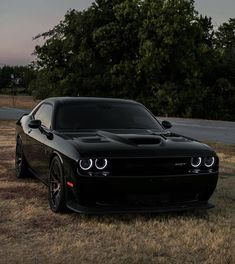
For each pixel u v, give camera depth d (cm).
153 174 525
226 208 620
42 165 642
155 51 3528
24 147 755
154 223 535
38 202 627
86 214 530
